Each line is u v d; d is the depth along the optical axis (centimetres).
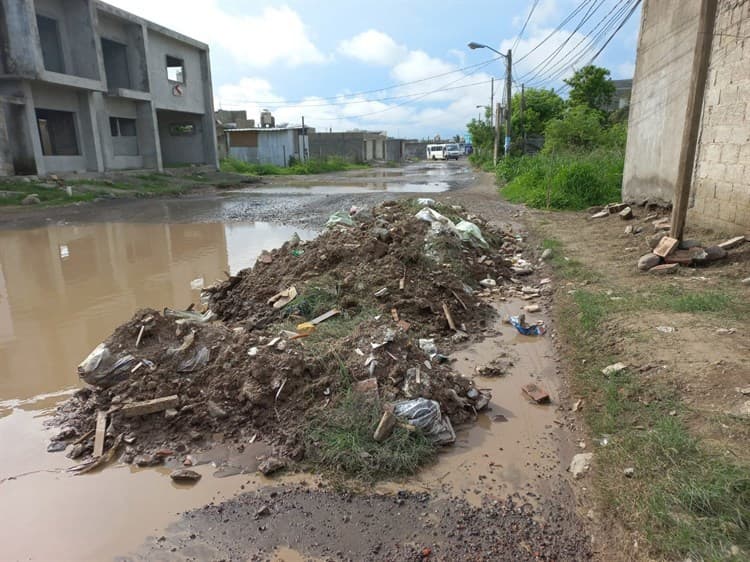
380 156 6638
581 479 302
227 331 435
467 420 373
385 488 305
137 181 2153
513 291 662
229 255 925
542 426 362
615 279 643
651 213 980
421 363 405
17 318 610
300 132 4541
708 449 285
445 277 618
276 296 575
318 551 259
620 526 259
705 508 247
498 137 3244
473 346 504
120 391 386
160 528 278
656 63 1008
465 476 313
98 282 758
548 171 1551
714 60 739
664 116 971
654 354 405
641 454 296
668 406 338
